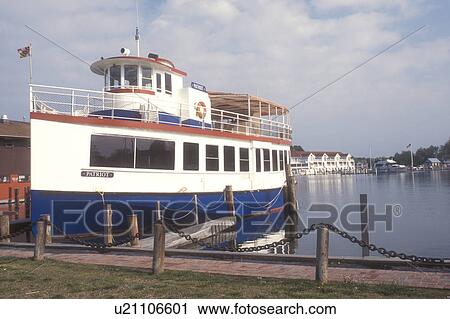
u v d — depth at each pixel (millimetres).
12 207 36125
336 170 175500
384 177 124312
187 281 9312
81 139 17328
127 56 21062
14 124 43906
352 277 9336
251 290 8391
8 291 8531
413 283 8781
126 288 8633
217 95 26688
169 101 21453
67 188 16875
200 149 22141
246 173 25984
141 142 19141
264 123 29188
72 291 8477
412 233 24922
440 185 71812
